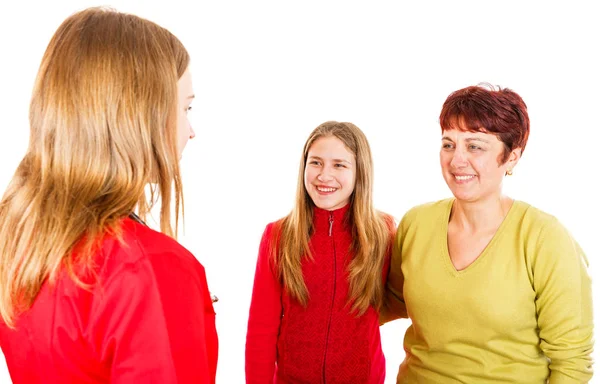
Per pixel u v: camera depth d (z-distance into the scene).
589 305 1.22
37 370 0.73
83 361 0.69
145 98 0.73
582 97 2.55
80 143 0.71
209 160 2.94
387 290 1.62
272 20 2.88
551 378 1.24
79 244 0.69
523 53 2.60
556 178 2.60
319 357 1.57
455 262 1.30
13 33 2.37
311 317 1.57
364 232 1.53
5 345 0.78
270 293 1.60
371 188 1.56
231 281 2.92
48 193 0.73
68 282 0.69
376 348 1.61
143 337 0.67
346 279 1.55
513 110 1.18
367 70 2.86
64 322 0.69
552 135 2.58
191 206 2.93
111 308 0.67
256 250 2.94
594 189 2.56
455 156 1.21
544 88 2.58
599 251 2.48
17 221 0.74
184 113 0.84
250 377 1.62
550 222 1.23
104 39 0.72
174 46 0.81
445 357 1.32
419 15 2.77
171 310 0.69
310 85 2.91
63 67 0.71
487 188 1.22
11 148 2.38
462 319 1.27
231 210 2.94
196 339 0.72
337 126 1.54
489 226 1.28
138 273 0.67
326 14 2.86
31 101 0.75
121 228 0.70
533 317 1.24
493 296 1.22
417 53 2.80
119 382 0.67
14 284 0.72
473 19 2.69
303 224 1.56
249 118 2.93
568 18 2.53
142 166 0.74
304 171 1.56
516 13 2.61
